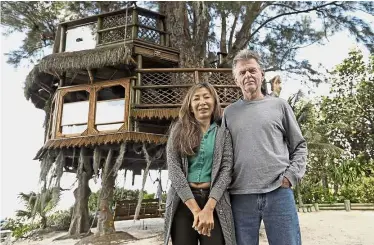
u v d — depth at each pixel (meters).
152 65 7.95
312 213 12.22
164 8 8.77
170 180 2.08
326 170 14.79
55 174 6.92
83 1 9.29
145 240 6.81
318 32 9.13
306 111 10.83
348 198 14.10
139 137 6.54
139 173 9.28
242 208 2.12
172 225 2.10
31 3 8.52
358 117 17.78
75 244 6.64
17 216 9.55
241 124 2.21
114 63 6.67
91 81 7.15
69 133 7.10
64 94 7.37
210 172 2.09
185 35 8.40
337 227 8.24
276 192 2.06
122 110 6.80
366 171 15.30
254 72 2.29
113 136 6.59
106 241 6.51
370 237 6.73
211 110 2.23
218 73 6.89
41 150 7.51
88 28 7.67
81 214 7.84
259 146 2.12
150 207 9.59
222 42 10.10
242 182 2.12
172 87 6.83
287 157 2.17
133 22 7.16
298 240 2.07
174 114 6.61
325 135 16.77
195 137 2.14
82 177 7.98
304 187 14.58
